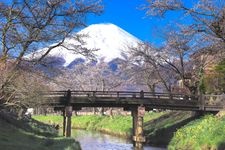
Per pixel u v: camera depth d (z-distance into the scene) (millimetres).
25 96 31406
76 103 48438
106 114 96938
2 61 30797
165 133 52875
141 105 51375
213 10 18562
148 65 68188
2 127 29594
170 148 44000
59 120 92188
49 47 36594
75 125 91000
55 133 43000
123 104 51156
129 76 72688
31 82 33312
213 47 19469
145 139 52000
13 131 29609
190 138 40188
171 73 67500
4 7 32781
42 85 38375
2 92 30922
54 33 35719
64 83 39562
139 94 53750
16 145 23469
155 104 52094
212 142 34812
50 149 25469
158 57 62938
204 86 54438
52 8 35000
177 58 62156
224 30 18578
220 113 47000
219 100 51438
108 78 115938
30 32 33719
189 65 61031
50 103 45875
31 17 33781
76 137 60750
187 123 51719
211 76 49125
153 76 69438
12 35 32656
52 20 35219
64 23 36594
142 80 72312
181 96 53938
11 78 30438
